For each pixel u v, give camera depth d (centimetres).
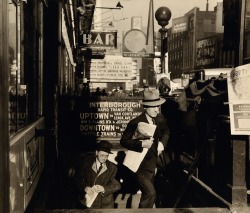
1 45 229
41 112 536
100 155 502
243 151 446
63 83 968
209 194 512
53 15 651
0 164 229
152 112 557
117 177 703
